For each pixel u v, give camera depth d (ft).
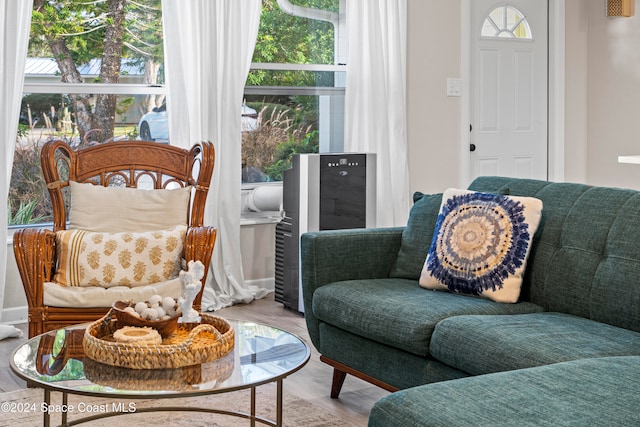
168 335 8.11
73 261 11.34
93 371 7.17
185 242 11.85
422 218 11.28
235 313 15.66
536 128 21.40
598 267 9.27
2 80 13.71
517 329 8.38
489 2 20.34
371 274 11.23
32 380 6.90
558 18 21.25
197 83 15.83
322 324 10.80
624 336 8.27
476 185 11.30
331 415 10.19
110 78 15.87
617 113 21.24
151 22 16.16
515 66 20.90
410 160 18.97
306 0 17.93
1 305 14.03
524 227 9.82
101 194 12.32
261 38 17.40
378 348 9.74
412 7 18.72
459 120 19.71
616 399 6.16
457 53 19.56
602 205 9.62
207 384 6.84
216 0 15.83
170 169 12.96
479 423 5.77
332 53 18.40
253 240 17.33
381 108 17.85
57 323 10.74
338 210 15.57
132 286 11.48
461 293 10.12
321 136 18.39
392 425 6.21
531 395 6.26
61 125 15.43
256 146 17.54
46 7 15.07
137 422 9.84
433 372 8.89
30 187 15.24
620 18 21.02
